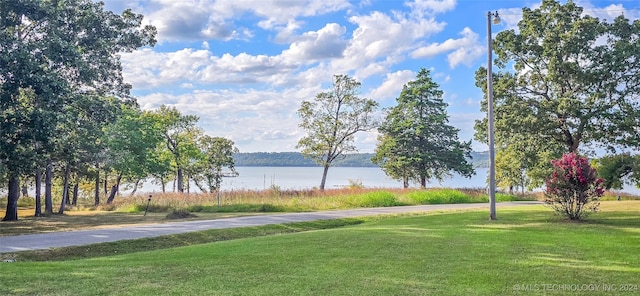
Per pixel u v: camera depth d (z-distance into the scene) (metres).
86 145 29.84
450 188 38.78
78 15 23.59
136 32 27.28
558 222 15.59
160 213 26.88
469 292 6.27
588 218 16.66
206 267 8.34
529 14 33.94
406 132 52.91
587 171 16.11
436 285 6.68
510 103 33.94
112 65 26.36
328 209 26.53
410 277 7.21
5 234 16.12
